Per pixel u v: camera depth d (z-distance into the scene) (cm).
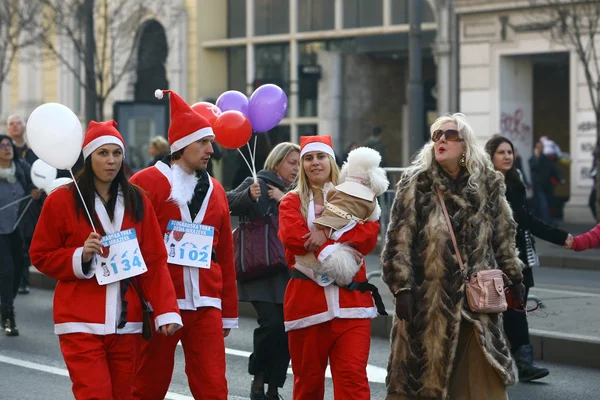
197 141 877
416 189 845
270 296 1082
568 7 2928
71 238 793
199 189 882
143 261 796
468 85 3431
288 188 1102
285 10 4228
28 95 4916
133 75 4453
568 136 3647
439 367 827
